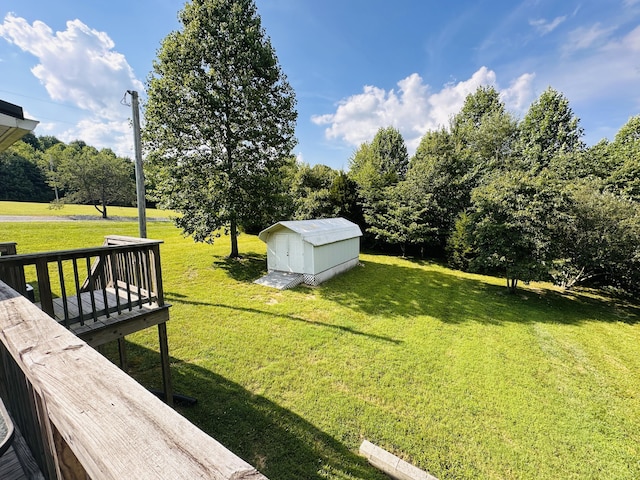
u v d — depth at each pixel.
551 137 17.56
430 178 16.02
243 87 10.24
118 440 0.57
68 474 0.78
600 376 5.48
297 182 21.50
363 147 26.14
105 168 24.31
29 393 1.10
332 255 11.52
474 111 23.02
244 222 11.07
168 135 10.15
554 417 4.27
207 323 6.62
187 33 9.99
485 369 5.45
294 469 3.18
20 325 1.07
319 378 4.85
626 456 3.64
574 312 8.96
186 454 0.52
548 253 9.34
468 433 3.86
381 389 4.67
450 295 10.07
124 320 3.19
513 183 9.75
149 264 3.57
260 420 3.83
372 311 8.13
